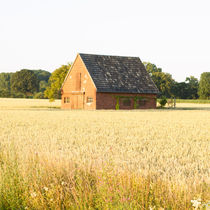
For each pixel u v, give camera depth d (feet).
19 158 26.66
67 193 19.35
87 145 39.99
